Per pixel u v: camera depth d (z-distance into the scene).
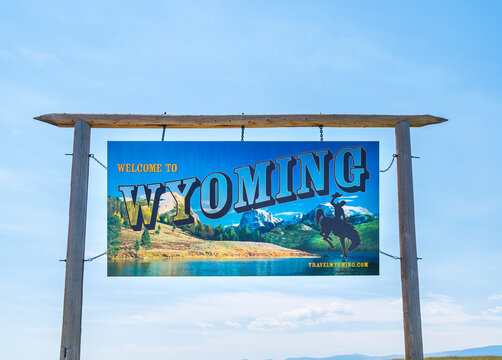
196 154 9.38
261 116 9.08
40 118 9.01
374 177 9.38
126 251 9.20
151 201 9.30
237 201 9.34
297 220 9.33
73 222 8.72
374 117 9.16
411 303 8.73
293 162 9.40
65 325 8.46
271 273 9.23
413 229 8.91
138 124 9.13
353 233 9.27
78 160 8.89
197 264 9.23
